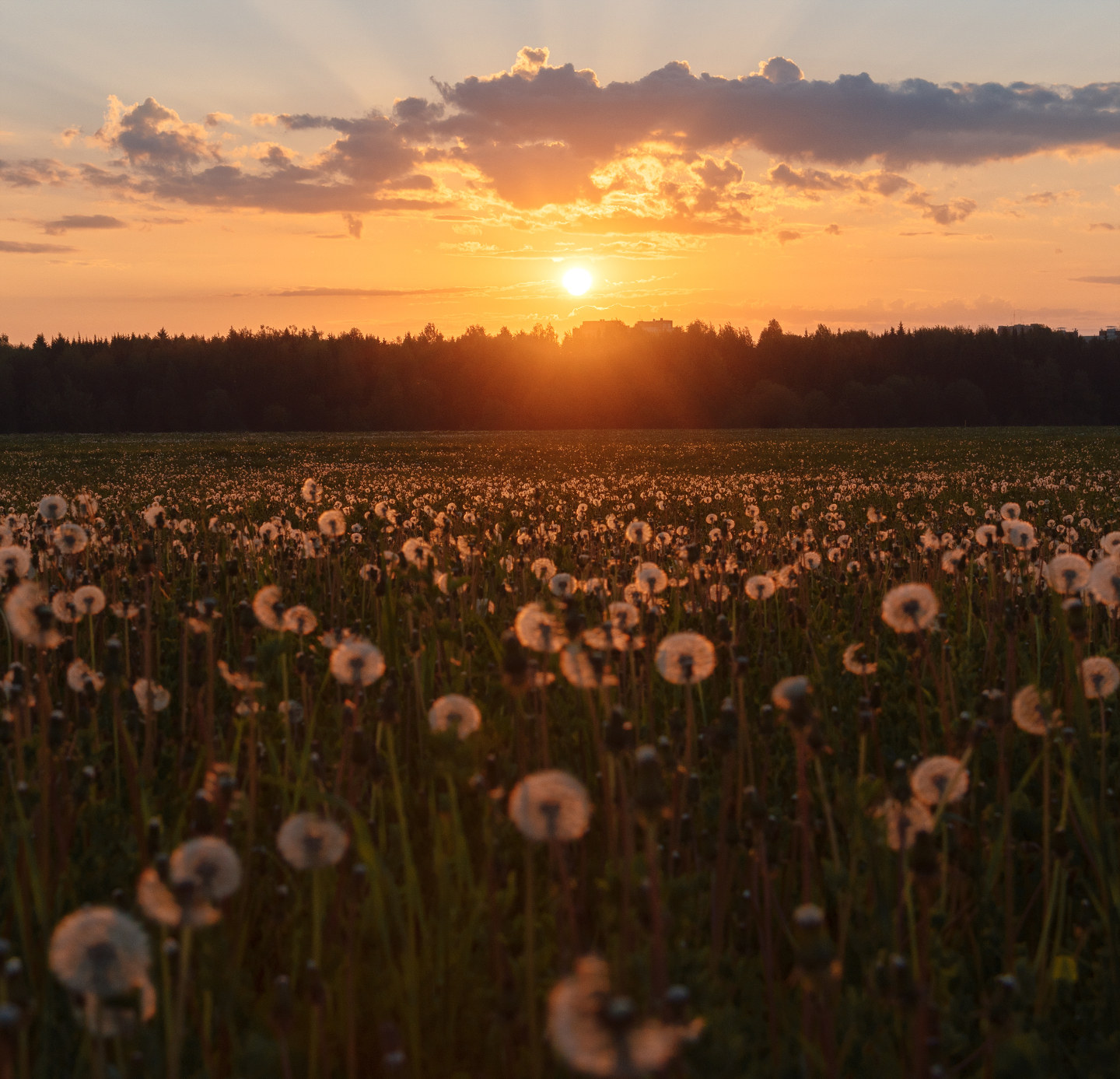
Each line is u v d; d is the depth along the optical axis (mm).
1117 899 2371
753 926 2291
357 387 152125
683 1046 1400
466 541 6281
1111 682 2705
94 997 1524
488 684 3701
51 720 2422
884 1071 1919
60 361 147125
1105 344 151500
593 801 2924
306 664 3281
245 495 20797
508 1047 1854
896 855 2590
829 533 9617
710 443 62469
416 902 2191
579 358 152250
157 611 5258
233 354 150750
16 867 2428
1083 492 20594
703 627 4848
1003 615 4805
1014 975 2129
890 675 4562
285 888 2305
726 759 2408
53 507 5156
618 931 2168
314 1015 1847
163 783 3230
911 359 151500
